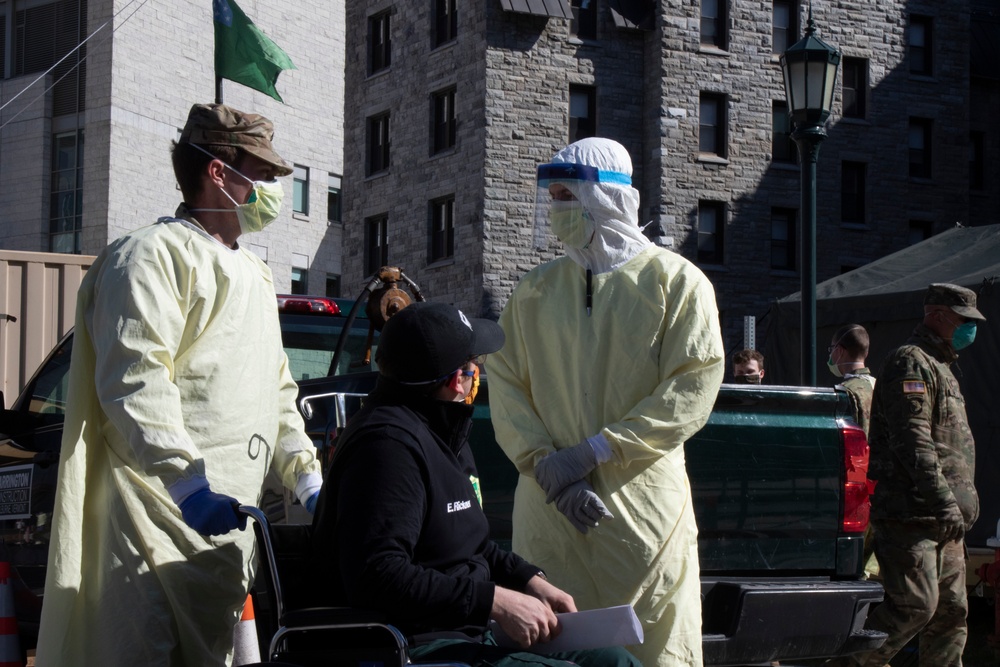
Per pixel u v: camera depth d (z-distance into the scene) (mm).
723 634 4559
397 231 29609
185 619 3283
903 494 5734
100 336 3219
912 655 7098
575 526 3764
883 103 30297
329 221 35969
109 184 29703
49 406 6035
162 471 3102
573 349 3980
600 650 3086
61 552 3242
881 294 12664
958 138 31062
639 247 4035
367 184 30766
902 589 5684
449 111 28438
